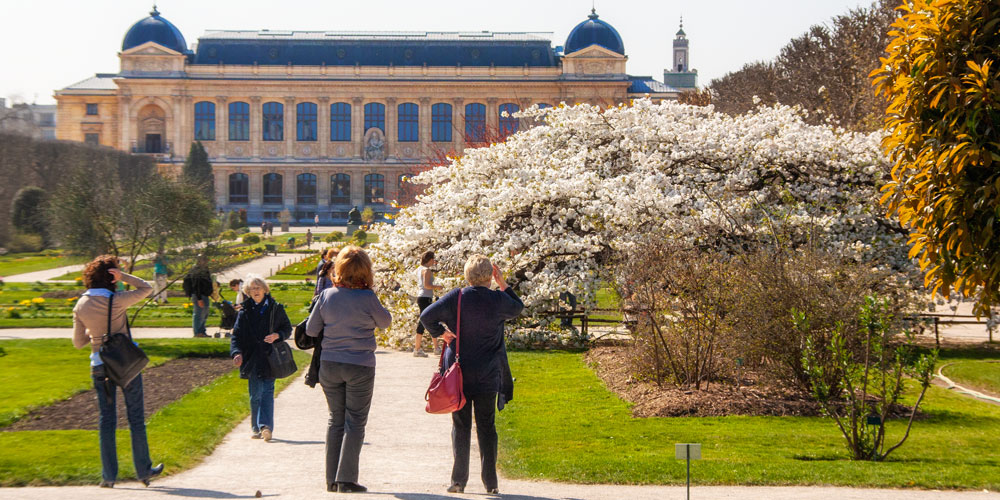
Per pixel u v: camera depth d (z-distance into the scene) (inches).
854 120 1877.5
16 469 461.7
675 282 736.3
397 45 5354.3
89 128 5344.5
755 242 921.5
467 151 1115.9
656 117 1054.4
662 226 925.2
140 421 441.7
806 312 673.0
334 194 5359.3
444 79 5241.1
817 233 920.3
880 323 577.3
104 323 440.5
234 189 5315.0
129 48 5206.7
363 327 421.1
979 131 482.9
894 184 541.3
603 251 960.3
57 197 1432.1
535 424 609.0
